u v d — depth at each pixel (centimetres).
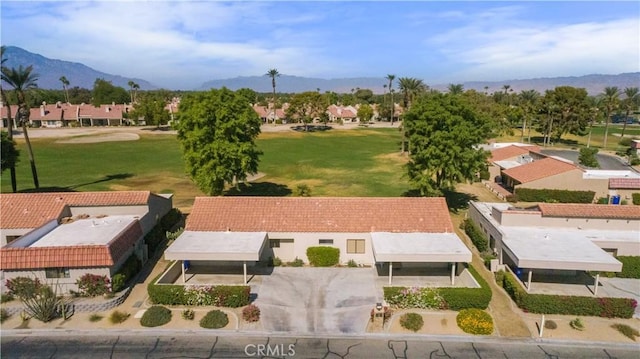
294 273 3094
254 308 2506
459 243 3028
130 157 7950
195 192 5500
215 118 4353
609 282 2986
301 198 3481
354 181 6169
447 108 4247
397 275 3072
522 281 2998
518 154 6588
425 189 4425
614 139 11488
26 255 2622
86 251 2667
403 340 2302
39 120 13338
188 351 2192
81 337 2316
